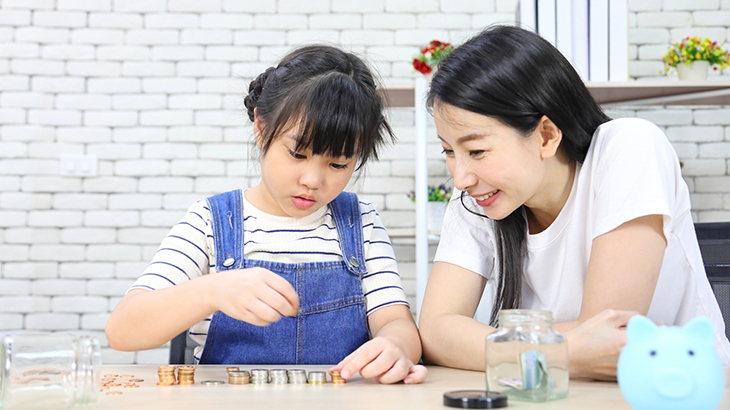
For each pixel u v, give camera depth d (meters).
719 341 1.24
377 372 0.92
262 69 3.35
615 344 0.90
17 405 0.69
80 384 0.71
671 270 1.20
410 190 3.31
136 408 0.73
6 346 0.70
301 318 1.30
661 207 1.04
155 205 3.32
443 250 1.34
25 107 3.32
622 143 1.11
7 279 3.28
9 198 3.29
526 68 1.06
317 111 1.13
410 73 3.35
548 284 1.29
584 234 1.20
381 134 1.31
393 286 1.37
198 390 0.86
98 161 3.32
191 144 3.34
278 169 1.18
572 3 2.52
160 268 1.23
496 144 1.05
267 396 0.81
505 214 1.12
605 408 0.72
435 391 0.86
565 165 1.20
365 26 3.36
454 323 1.16
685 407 0.57
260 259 1.32
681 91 2.64
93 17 3.34
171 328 1.05
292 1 3.35
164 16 3.34
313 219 1.38
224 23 3.35
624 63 2.54
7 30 3.32
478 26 3.35
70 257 3.30
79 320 3.29
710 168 3.26
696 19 3.26
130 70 3.34
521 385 0.75
